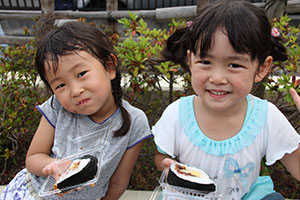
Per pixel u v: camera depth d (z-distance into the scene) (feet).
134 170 7.09
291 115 5.53
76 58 3.34
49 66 3.37
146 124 4.17
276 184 6.58
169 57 4.75
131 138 4.08
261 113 3.63
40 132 4.09
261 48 2.98
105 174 3.97
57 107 4.07
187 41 3.39
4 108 6.24
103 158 3.87
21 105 6.22
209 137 3.71
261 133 3.59
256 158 3.65
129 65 5.53
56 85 3.48
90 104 3.49
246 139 3.57
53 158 4.00
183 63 4.58
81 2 13.60
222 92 3.12
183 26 4.32
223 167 3.64
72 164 3.48
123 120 3.96
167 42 4.52
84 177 3.27
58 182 3.30
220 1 3.22
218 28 2.89
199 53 3.07
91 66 3.43
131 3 13.74
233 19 2.88
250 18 2.94
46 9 8.38
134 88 5.65
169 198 3.26
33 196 3.89
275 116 3.60
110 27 11.00
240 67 2.97
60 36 3.46
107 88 3.60
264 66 3.29
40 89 6.97
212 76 3.03
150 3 13.57
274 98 6.28
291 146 3.50
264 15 3.14
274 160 3.58
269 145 3.61
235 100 3.16
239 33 2.82
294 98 3.46
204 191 3.22
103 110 3.92
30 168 3.97
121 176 4.28
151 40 6.39
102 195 4.19
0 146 6.74
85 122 4.00
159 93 6.42
